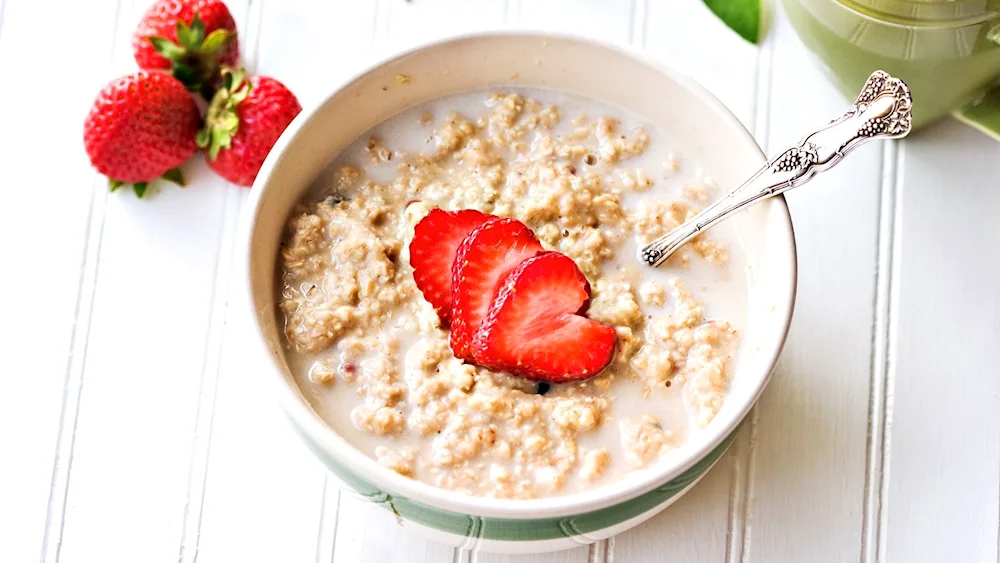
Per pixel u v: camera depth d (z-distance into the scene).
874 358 0.63
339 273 0.59
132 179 0.64
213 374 0.63
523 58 0.61
